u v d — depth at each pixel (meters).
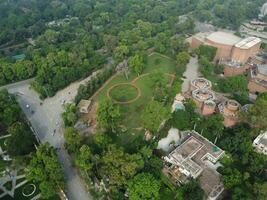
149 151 193.25
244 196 172.12
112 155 177.00
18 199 177.00
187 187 176.00
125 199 176.00
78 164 182.38
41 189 170.50
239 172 183.75
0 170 195.50
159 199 174.50
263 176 189.00
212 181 185.62
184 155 198.00
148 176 172.38
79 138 199.38
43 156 173.25
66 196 176.88
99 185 182.12
